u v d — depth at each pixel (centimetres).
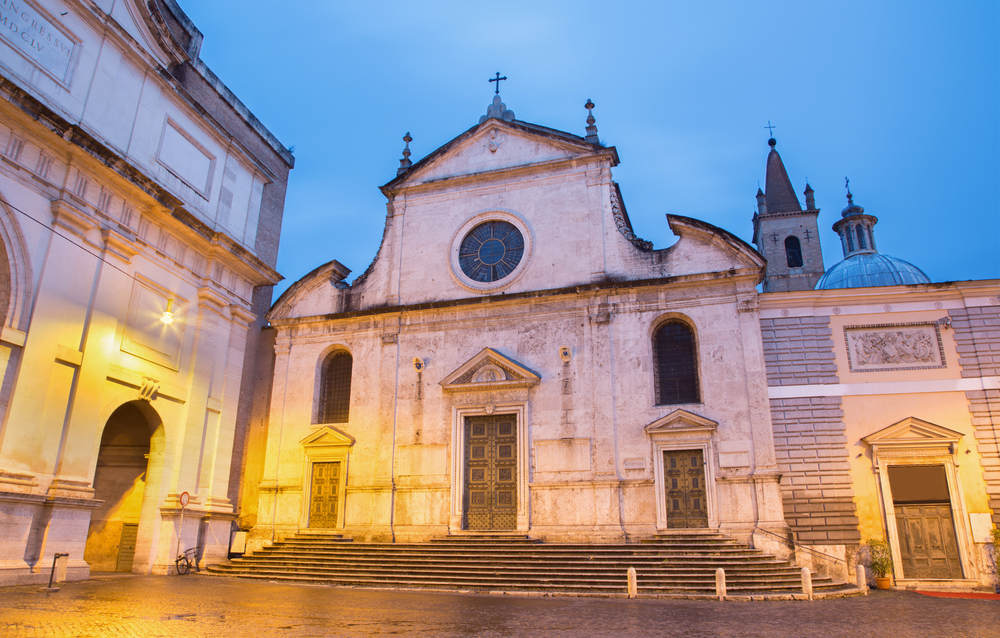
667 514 2259
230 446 2594
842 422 2283
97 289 2058
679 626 1232
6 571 1688
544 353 2536
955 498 2156
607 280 2567
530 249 2700
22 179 1855
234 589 1827
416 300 2788
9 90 1767
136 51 2252
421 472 2531
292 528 2614
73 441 1931
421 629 1143
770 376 2362
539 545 2200
